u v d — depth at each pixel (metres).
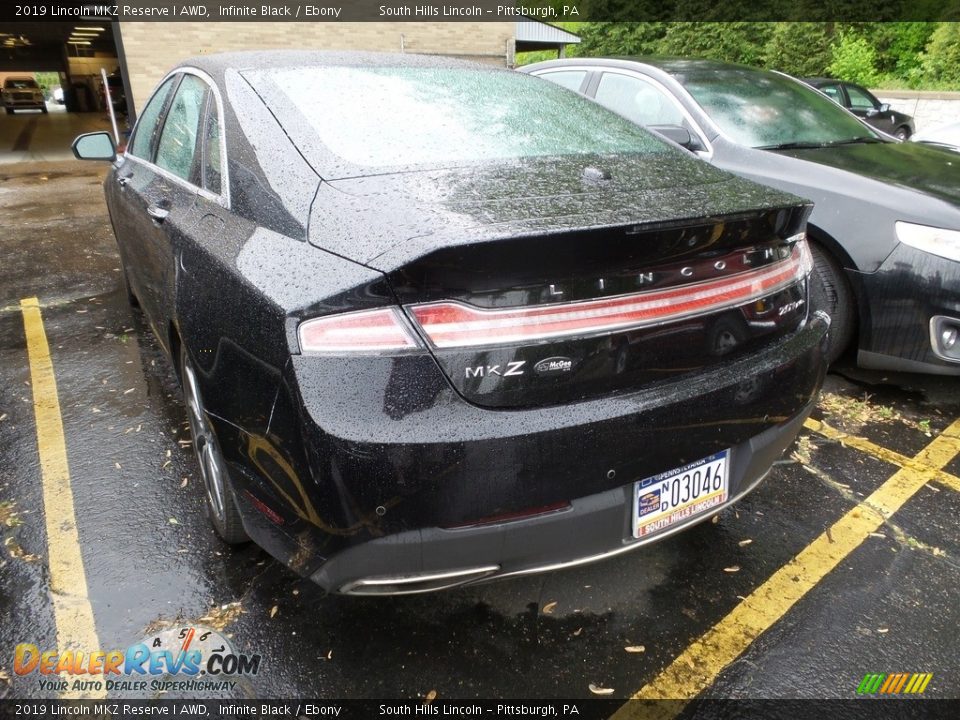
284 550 1.69
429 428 1.44
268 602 2.10
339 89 2.24
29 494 2.60
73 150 3.54
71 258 5.82
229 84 2.25
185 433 3.04
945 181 3.39
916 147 4.20
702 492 1.85
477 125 2.21
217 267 1.81
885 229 3.16
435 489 1.46
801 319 2.06
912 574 2.27
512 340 1.47
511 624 2.05
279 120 2.04
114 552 2.29
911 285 3.10
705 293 1.72
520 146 2.13
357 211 1.64
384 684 1.86
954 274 2.99
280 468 1.57
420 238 1.44
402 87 2.35
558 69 4.96
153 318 2.81
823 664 1.94
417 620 2.06
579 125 2.41
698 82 4.23
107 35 22.95
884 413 3.32
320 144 1.93
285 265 1.62
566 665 1.93
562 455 1.54
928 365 3.15
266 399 1.56
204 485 2.38
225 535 2.22
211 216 2.05
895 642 2.01
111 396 3.37
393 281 1.42
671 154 2.34
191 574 2.21
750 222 1.75
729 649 1.98
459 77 2.57
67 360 3.78
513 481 1.51
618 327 1.58
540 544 1.61
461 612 2.10
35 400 3.33
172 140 2.74
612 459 1.61
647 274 1.61
